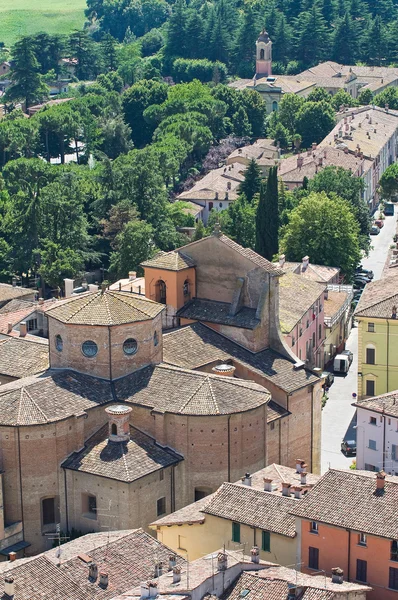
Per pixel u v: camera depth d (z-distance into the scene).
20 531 134.88
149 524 130.88
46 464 134.75
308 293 196.50
